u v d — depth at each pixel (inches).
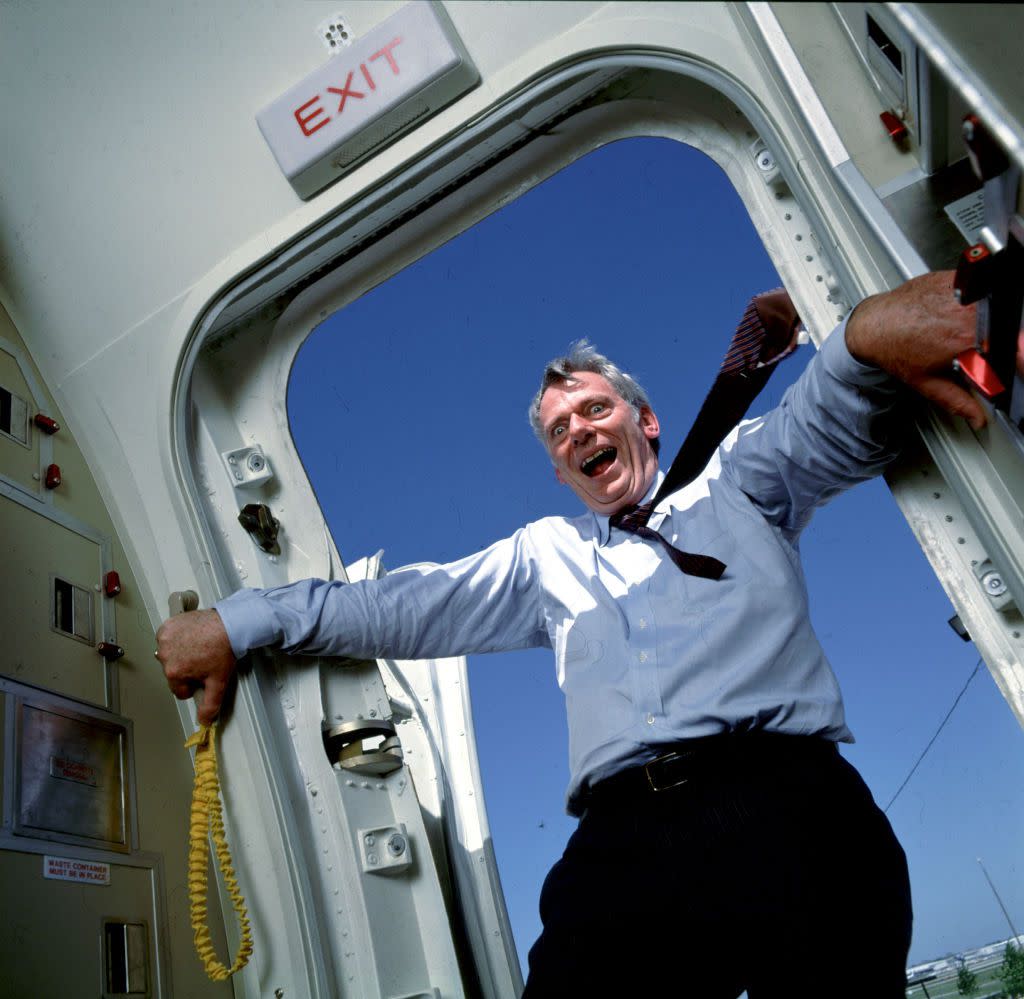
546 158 100.0
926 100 62.6
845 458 77.2
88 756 88.0
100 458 102.8
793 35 77.0
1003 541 66.8
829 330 83.0
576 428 96.0
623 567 87.3
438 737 124.4
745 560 81.5
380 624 92.0
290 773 93.5
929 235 68.2
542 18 87.6
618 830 74.0
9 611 85.4
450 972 92.5
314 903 89.8
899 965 65.8
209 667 89.7
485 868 113.0
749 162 90.4
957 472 69.2
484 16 89.4
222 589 97.0
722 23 81.2
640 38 83.5
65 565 93.9
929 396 65.6
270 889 91.2
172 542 100.0
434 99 89.7
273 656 97.0
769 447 80.7
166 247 99.6
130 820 90.0
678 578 82.8
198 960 90.7
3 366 98.6
